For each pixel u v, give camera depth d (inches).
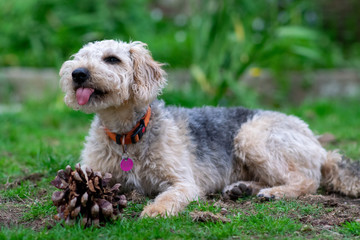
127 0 547.2
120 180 217.9
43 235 158.7
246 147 244.5
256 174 249.9
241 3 458.0
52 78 512.1
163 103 239.6
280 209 196.7
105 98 202.8
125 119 209.2
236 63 469.4
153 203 195.2
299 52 498.6
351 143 355.3
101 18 522.9
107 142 213.0
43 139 372.2
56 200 169.6
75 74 197.8
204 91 464.4
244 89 461.1
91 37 496.4
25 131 396.5
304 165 244.1
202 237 161.0
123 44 221.5
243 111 265.3
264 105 526.9
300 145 245.1
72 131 414.9
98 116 225.6
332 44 631.2
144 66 215.8
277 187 229.5
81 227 165.3
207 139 242.4
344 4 653.9
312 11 608.1
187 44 550.9
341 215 193.6
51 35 547.5
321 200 216.7
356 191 237.3
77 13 545.0
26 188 230.1
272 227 170.4
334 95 549.0
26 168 277.9
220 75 468.1
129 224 170.4
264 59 493.7
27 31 559.8
